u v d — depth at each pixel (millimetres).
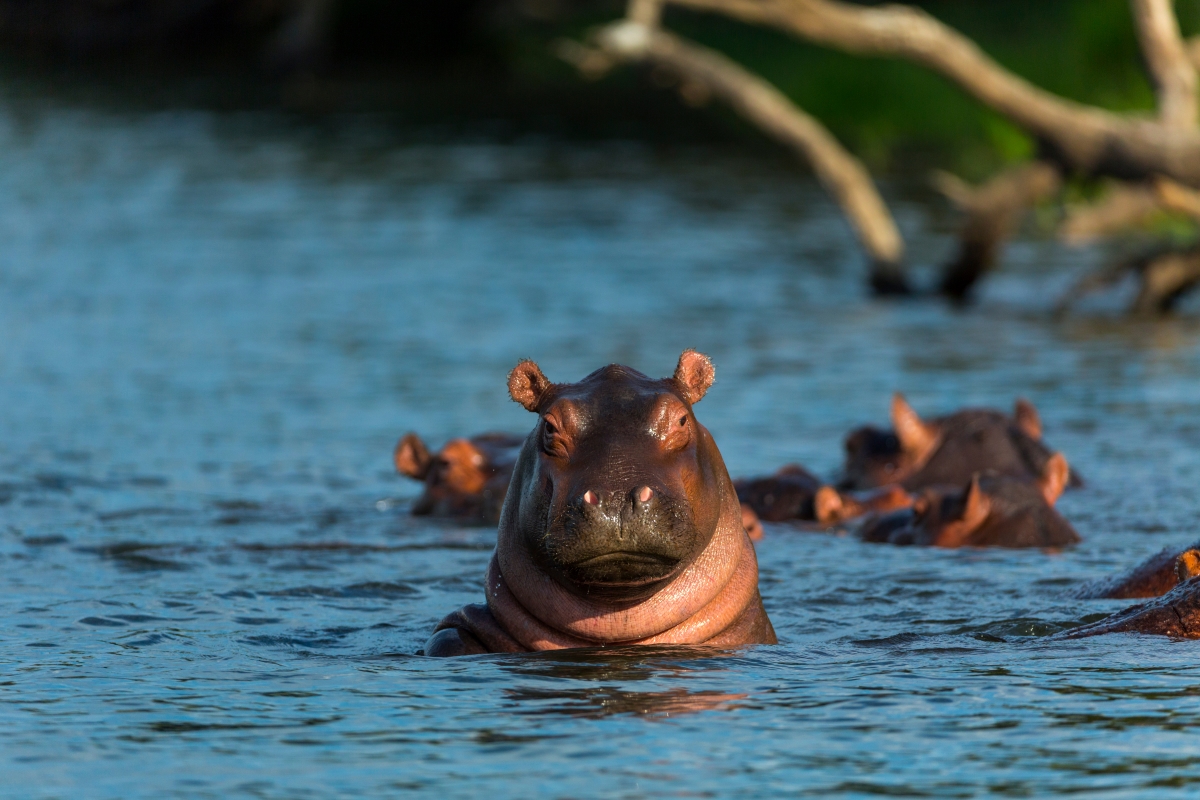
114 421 49844
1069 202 96438
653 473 21953
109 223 97438
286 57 191125
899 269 77500
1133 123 69062
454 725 20094
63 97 172750
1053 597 29266
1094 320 70938
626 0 89500
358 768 18422
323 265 83250
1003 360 60781
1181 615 25438
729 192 111188
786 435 47969
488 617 24891
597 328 66500
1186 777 17875
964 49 69812
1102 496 39625
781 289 77875
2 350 61625
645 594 23484
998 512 35406
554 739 19438
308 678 22797
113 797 17562
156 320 68438
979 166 116125
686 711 20672
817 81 135500
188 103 168250
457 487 38969
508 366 58625
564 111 161500
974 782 17812
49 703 21438
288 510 39031
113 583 30828
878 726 19969
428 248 88875
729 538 24562
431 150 133250
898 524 36406
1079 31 118250
